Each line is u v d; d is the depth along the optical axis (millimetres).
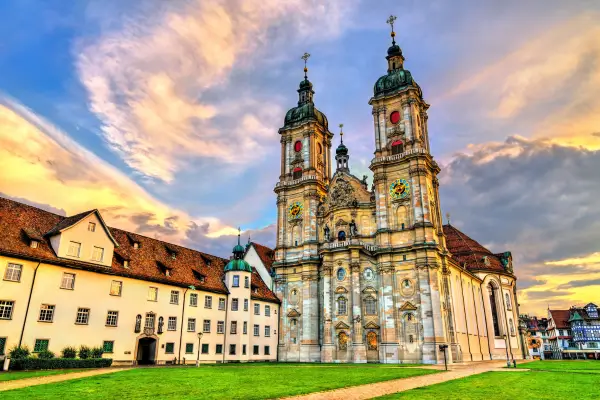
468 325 79500
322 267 77500
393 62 83000
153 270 60219
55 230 49375
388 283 69500
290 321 80000
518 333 97750
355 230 75188
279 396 24938
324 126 92375
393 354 66062
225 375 37250
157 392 25312
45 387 26875
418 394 26203
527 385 30969
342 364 61938
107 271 52812
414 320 66312
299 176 87062
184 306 62594
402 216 71938
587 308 133000
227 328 69125
